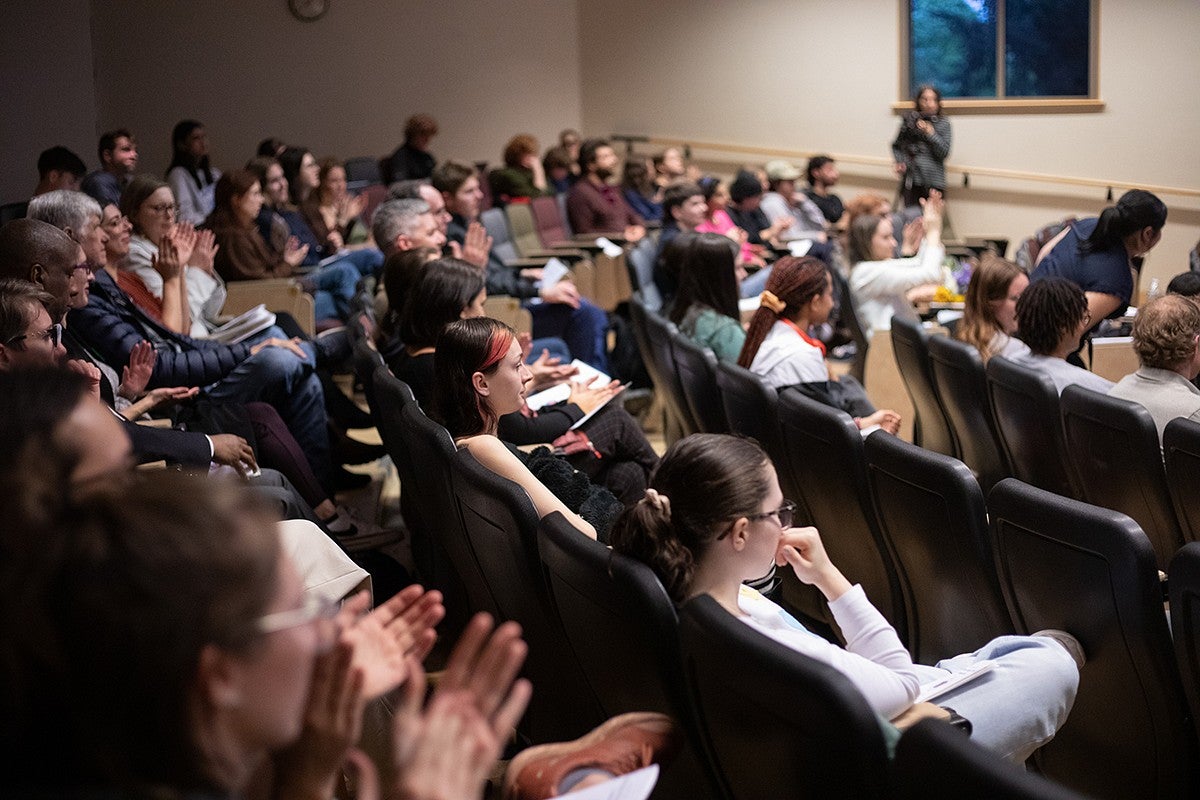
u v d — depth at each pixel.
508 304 5.67
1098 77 9.40
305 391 4.11
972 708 1.95
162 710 0.90
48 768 0.92
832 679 1.39
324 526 3.19
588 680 2.09
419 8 11.36
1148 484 2.93
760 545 1.88
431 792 1.01
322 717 1.10
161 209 4.68
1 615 0.89
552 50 11.70
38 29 7.07
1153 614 2.02
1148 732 2.11
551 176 9.80
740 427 3.54
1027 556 2.24
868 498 2.82
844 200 10.82
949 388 3.99
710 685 1.60
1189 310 3.25
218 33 10.95
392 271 4.06
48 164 6.00
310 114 11.23
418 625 1.28
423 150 9.92
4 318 2.58
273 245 6.45
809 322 4.07
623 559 1.83
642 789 1.26
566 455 3.57
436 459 2.58
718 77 11.26
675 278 4.65
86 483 1.00
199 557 0.90
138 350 3.43
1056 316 3.74
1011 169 9.88
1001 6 9.84
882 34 10.47
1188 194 9.12
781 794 1.53
